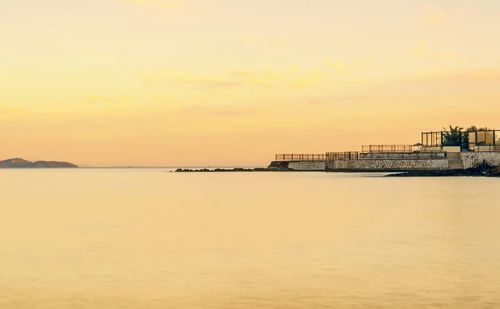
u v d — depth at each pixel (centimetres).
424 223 3759
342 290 1889
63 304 1742
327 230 3453
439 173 13812
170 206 5594
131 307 1706
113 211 5044
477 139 14888
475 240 2948
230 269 2247
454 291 1859
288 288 1922
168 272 2198
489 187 8338
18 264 2381
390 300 1759
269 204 5684
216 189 9200
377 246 2786
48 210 5206
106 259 2495
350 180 11588
